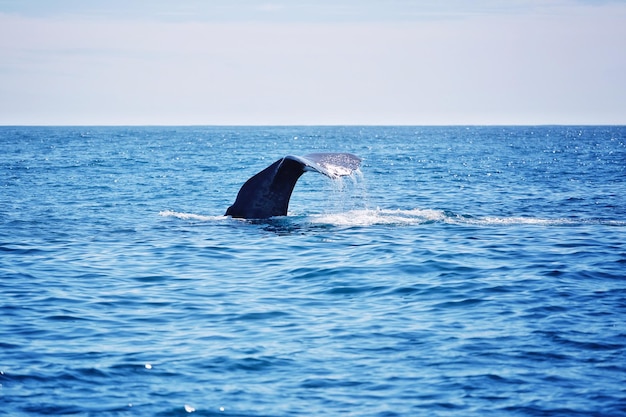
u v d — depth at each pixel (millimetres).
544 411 18859
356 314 27688
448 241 41656
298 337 24859
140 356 22938
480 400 19594
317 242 41500
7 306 28797
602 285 31703
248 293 31047
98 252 39719
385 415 18859
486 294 30297
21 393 19984
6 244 42062
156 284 32719
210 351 23422
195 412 18984
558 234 44281
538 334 24812
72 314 27766
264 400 19734
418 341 24297
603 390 20047
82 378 21078
